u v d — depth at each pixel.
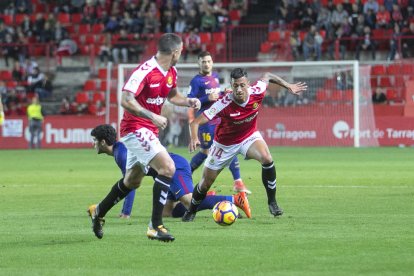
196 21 51.72
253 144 14.62
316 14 50.22
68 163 32.88
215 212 13.44
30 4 56.56
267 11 53.56
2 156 38.50
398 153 36.72
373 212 15.64
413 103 44.91
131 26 52.50
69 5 56.22
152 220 11.62
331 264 10.02
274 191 14.73
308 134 43.84
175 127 42.62
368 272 9.49
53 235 12.88
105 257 10.79
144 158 11.87
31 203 18.17
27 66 52.03
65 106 48.91
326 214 15.38
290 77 43.84
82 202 18.36
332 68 43.81
